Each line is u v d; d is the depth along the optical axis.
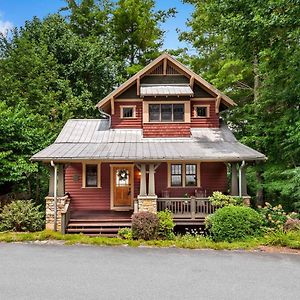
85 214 14.36
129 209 15.67
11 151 14.19
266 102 15.77
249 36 12.81
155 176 15.73
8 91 21.75
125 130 16.53
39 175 17.62
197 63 21.44
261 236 10.70
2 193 15.78
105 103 16.47
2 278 6.74
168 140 15.50
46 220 12.61
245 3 12.77
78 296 5.75
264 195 18.70
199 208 12.87
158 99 16.05
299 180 13.09
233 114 19.81
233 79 17.91
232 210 11.02
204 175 15.73
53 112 22.16
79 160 12.63
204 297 5.75
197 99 16.56
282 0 11.56
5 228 11.97
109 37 28.38
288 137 15.02
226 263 8.03
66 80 24.50
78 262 8.03
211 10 14.00
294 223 10.89
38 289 6.09
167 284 6.42
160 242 10.25
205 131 16.33
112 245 10.03
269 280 6.71
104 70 26.94
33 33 26.31
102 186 15.84
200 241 10.59
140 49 28.98
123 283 6.47
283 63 13.52
